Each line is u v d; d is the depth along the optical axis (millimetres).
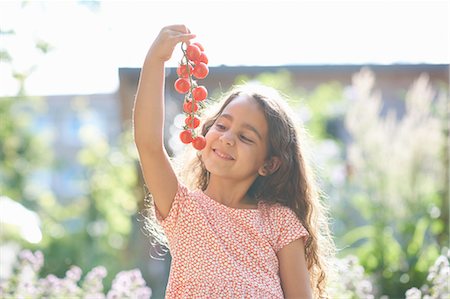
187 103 2834
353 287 4438
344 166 8109
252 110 2965
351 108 7633
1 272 5855
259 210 2986
